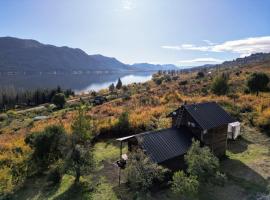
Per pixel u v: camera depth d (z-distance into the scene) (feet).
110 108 153.48
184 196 58.75
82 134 78.18
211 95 165.07
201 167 61.36
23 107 382.01
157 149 64.54
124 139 69.21
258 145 89.51
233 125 93.66
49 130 77.10
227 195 59.16
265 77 157.48
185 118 77.71
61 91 411.13
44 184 67.36
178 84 264.52
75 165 64.80
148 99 174.09
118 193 60.03
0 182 63.57
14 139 101.60
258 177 67.26
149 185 60.13
